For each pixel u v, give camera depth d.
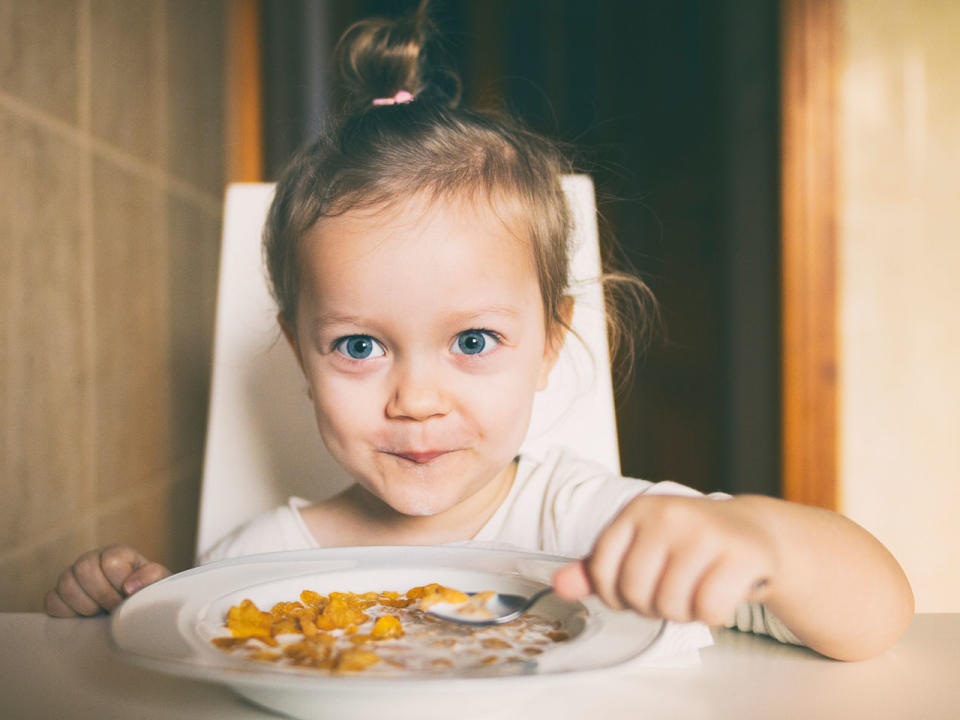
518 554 0.63
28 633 0.62
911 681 0.52
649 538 0.46
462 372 0.81
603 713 0.46
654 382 3.08
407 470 0.82
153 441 1.98
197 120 2.34
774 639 0.62
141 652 0.42
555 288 0.97
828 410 2.49
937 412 2.48
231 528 1.16
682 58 3.08
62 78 1.45
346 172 0.86
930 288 2.48
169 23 2.10
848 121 2.48
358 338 0.81
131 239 1.82
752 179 2.78
